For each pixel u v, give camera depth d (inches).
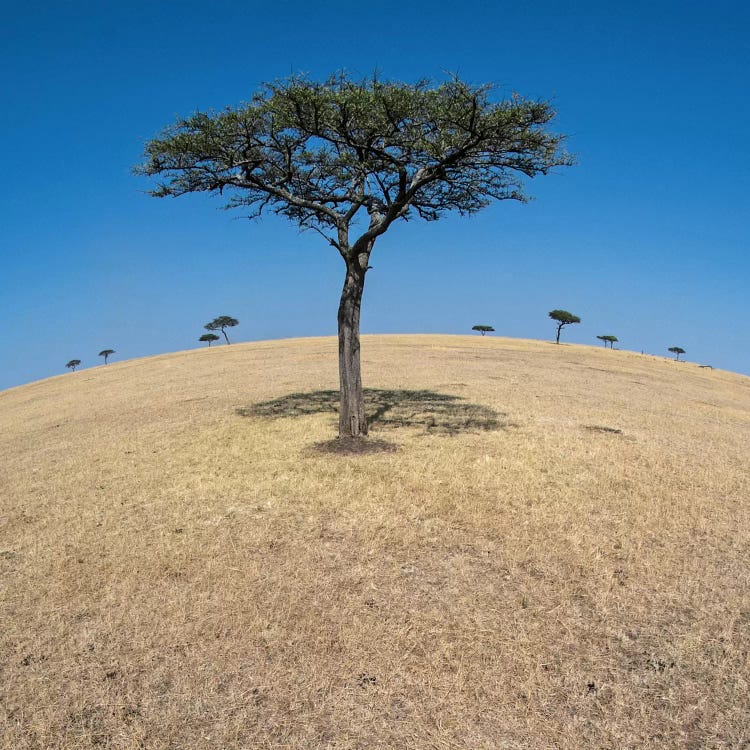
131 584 259.4
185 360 1753.2
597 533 308.5
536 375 1140.5
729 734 171.0
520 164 473.7
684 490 388.5
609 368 1481.3
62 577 270.2
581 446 498.6
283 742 169.3
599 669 199.9
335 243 482.3
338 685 192.2
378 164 479.8
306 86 430.9
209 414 701.9
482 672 197.5
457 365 1282.0
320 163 553.3
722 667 199.3
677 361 2185.0
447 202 547.8
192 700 187.2
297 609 235.3
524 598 242.2
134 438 587.2
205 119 466.0
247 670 200.5
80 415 856.3
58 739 172.9
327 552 284.5
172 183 520.7
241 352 1878.7
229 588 252.2
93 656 210.8
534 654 207.0
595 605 238.7
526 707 181.8
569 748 166.2
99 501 378.6
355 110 421.7
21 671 203.9
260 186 504.1
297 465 431.2
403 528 309.7
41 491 414.9
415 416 639.1
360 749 165.9
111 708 184.9
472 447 483.8
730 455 504.7
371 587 251.4
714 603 241.8
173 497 376.2
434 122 437.1
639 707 181.8
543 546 290.4
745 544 301.4
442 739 169.5
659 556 284.0
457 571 265.4
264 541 299.1
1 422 953.5
